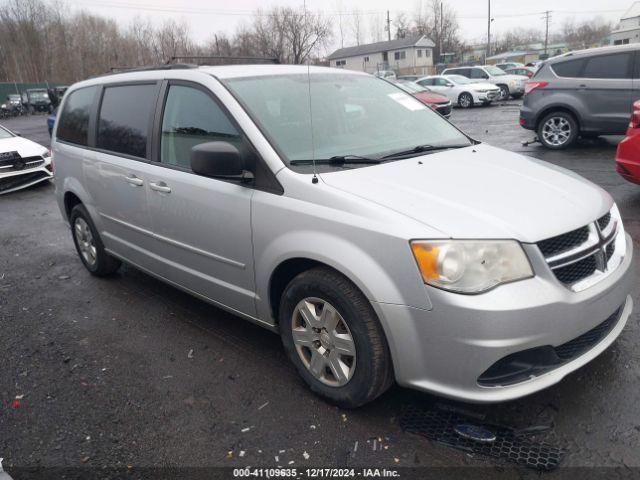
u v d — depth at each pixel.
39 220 7.70
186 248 3.58
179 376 3.34
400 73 60.41
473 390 2.41
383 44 67.50
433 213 2.50
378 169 2.98
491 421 2.69
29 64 59.75
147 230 3.93
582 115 9.55
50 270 5.46
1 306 4.63
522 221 2.47
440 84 22.61
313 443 2.65
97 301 4.57
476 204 2.59
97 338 3.91
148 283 4.90
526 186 2.86
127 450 2.71
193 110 3.48
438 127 3.88
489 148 3.68
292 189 2.84
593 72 9.39
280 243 2.86
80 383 3.34
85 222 4.87
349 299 2.61
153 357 3.59
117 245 4.45
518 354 2.40
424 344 2.45
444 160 3.22
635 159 5.52
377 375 2.63
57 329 4.11
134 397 3.15
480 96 21.52
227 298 3.41
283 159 2.96
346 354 2.73
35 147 10.02
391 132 3.58
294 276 3.11
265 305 3.12
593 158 8.92
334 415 2.84
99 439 2.81
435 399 2.89
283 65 3.87
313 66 4.01
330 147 3.20
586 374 3.00
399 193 2.67
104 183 4.31
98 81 4.64
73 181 4.79
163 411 3.00
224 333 3.84
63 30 61.34
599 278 2.61
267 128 3.11
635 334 3.38
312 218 2.72
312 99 3.51
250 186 3.04
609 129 9.41
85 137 4.62
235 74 3.49
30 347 3.85
